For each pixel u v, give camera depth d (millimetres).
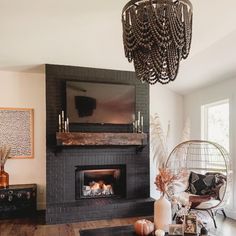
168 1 1785
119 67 4426
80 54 3781
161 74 1962
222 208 3953
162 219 2412
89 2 2348
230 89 4195
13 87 4512
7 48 3504
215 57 3676
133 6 1871
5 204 4020
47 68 4156
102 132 4355
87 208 3922
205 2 2361
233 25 2836
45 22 2746
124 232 2398
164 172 2607
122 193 4496
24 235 3344
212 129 4789
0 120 4418
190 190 4020
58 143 3957
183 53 1955
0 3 2350
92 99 4281
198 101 4984
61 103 4191
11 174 4422
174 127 5312
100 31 2990
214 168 4426
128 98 4480
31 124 4551
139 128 4516
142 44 1848
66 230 3520
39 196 4523
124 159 4484
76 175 4273
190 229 2250
